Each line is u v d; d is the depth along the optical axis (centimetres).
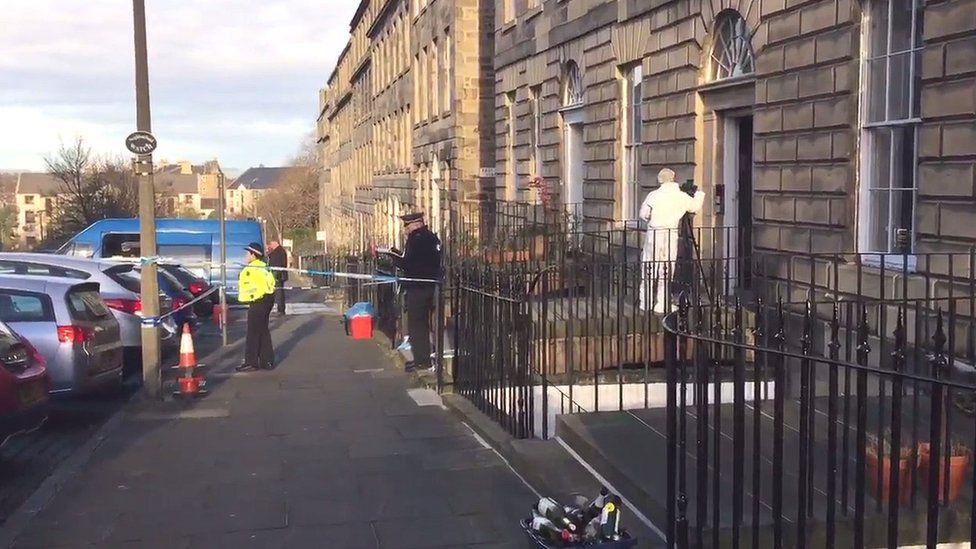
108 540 639
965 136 781
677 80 1353
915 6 874
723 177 1270
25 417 805
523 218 1460
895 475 441
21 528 665
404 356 1448
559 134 1892
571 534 529
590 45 1702
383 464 820
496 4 2334
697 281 847
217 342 1888
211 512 697
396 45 4259
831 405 479
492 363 945
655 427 770
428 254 1277
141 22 1150
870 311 859
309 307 2880
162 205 6469
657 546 566
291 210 10025
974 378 657
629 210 1589
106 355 1142
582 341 998
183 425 1009
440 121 3136
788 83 1052
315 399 1148
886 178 925
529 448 781
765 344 725
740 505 516
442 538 629
